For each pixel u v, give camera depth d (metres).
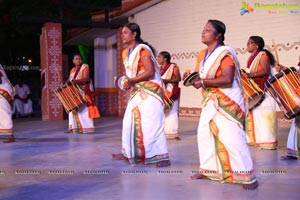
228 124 4.55
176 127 8.42
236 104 4.55
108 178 5.12
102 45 15.20
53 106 13.23
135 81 5.54
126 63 5.70
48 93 13.16
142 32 13.79
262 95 7.05
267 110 7.14
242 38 11.45
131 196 4.33
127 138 5.78
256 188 4.58
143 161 5.75
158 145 5.72
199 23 12.39
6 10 17.12
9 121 8.27
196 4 12.41
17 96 15.77
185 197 4.27
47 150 7.25
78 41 16.62
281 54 10.71
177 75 8.27
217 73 4.54
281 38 10.70
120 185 4.78
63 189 4.64
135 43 5.73
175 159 6.27
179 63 12.96
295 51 10.45
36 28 17.89
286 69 5.51
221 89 4.58
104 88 15.14
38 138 8.88
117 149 7.29
